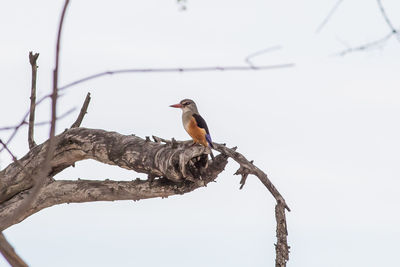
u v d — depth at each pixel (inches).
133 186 421.7
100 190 434.0
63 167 465.1
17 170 452.4
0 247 165.2
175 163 366.6
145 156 389.4
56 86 135.0
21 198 447.8
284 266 410.9
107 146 414.6
